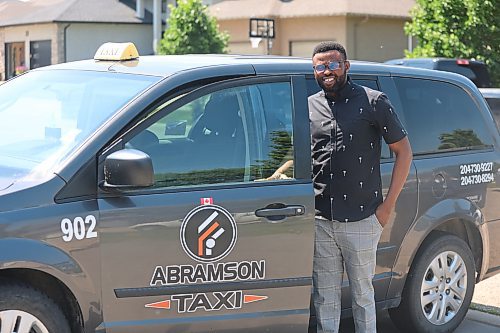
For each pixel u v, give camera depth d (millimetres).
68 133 4262
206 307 4262
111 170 3914
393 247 5199
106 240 4000
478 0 15289
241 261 4336
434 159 5453
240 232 4324
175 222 4156
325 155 4535
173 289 4172
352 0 27219
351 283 4684
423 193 5340
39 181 3914
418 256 5430
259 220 4367
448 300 5633
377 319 6230
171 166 4246
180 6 24562
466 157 5652
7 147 4391
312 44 27781
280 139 4574
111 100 4328
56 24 30156
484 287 7078
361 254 4578
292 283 4477
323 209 4559
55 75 4949
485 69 14180
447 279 5617
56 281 4004
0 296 3846
